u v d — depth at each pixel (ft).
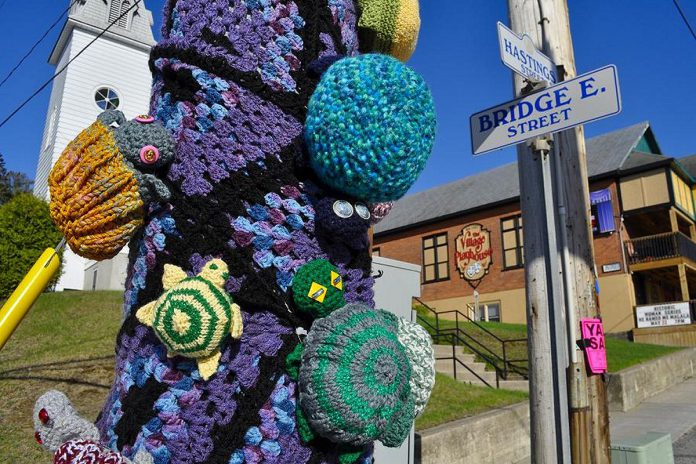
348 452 5.27
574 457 10.39
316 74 5.86
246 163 5.45
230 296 5.00
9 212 34.14
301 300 5.20
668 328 55.72
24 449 12.53
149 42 57.00
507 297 69.82
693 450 20.80
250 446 4.91
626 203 62.44
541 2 12.42
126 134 5.11
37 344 19.85
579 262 11.59
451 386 23.84
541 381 10.98
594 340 11.14
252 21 5.85
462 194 83.05
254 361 5.08
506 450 19.16
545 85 10.89
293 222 5.50
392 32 6.83
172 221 5.25
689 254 62.59
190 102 5.51
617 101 9.71
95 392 16.17
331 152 5.11
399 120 5.04
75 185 4.99
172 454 4.76
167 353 4.91
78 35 53.78
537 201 11.61
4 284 33.04
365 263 6.02
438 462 16.05
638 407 30.60
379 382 4.81
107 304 26.02
